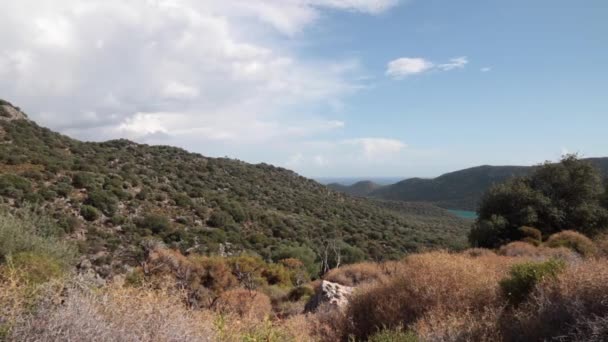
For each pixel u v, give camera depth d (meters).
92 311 2.90
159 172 54.06
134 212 35.50
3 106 50.94
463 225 64.56
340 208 66.44
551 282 5.18
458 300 5.91
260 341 4.14
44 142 47.75
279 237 42.91
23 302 2.95
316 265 27.94
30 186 30.02
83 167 41.06
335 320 6.85
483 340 4.25
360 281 12.67
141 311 3.23
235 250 34.22
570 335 3.84
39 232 9.30
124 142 66.31
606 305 3.92
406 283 6.55
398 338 4.39
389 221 62.00
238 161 84.56
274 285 16.91
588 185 20.86
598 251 12.62
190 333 3.34
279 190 69.56
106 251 24.50
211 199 47.38
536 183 22.30
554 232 20.27
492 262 9.35
